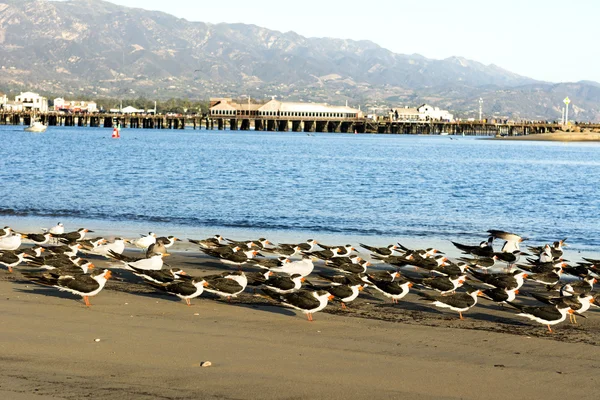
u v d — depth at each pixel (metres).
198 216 47.44
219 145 161.50
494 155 149.75
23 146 134.75
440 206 56.84
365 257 33.69
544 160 134.12
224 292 23.25
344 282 24.06
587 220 50.94
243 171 86.12
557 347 19.00
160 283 23.41
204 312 21.77
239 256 28.42
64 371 15.69
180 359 16.88
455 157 137.75
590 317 22.98
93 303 22.30
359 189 67.88
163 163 96.38
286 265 26.78
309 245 32.69
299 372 16.20
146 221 44.66
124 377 15.46
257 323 20.64
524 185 77.56
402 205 56.62
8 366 15.88
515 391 15.46
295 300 21.39
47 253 31.20
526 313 21.25
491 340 19.53
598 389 15.69
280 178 77.62
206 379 15.52
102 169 83.06
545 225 48.22
